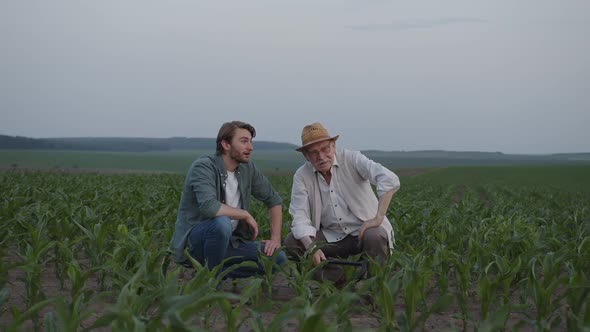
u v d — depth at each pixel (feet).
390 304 11.91
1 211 24.66
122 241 16.80
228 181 17.93
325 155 18.21
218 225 16.97
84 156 488.02
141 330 8.12
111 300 16.90
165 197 35.53
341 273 18.71
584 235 22.98
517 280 18.04
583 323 10.75
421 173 266.98
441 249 17.19
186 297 8.04
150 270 15.05
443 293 15.02
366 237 17.84
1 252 17.54
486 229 20.34
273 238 18.56
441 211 30.42
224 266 18.26
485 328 8.93
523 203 55.01
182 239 17.66
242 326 14.52
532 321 11.27
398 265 21.21
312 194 19.10
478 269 17.53
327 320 13.99
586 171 259.39
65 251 16.99
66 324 8.65
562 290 19.08
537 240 19.06
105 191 44.52
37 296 15.17
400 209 29.17
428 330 14.55
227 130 17.58
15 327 8.96
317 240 19.10
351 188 18.76
